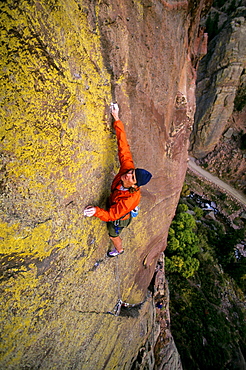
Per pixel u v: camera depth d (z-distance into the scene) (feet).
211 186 88.79
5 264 6.30
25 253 6.60
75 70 6.62
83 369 10.88
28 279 6.96
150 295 24.00
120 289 14.32
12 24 4.71
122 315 14.71
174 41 12.53
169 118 16.16
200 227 71.36
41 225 6.86
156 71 11.87
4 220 5.98
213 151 96.12
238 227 77.82
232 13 95.61
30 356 7.53
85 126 7.75
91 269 10.07
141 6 8.85
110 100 8.72
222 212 82.07
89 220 8.98
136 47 9.44
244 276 57.82
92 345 11.25
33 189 6.46
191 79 22.29
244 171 89.25
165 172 17.88
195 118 97.81
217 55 88.74
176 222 57.06
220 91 87.40
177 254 52.95
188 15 14.21
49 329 8.05
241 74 84.94
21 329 7.00
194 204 81.92
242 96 88.22
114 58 8.00
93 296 10.66
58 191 7.23
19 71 5.24
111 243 11.30
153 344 24.56
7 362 6.84
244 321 48.78
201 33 21.09
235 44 82.33
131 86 10.05
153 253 20.61
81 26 6.48
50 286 7.83
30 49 5.20
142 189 14.93
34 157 6.26
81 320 9.87
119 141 8.68
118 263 13.01
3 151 5.61
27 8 4.77
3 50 4.88
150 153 14.65
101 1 6.77
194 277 54.39
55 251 7.63
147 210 16.33
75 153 7.54
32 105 5.76
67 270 8.46
